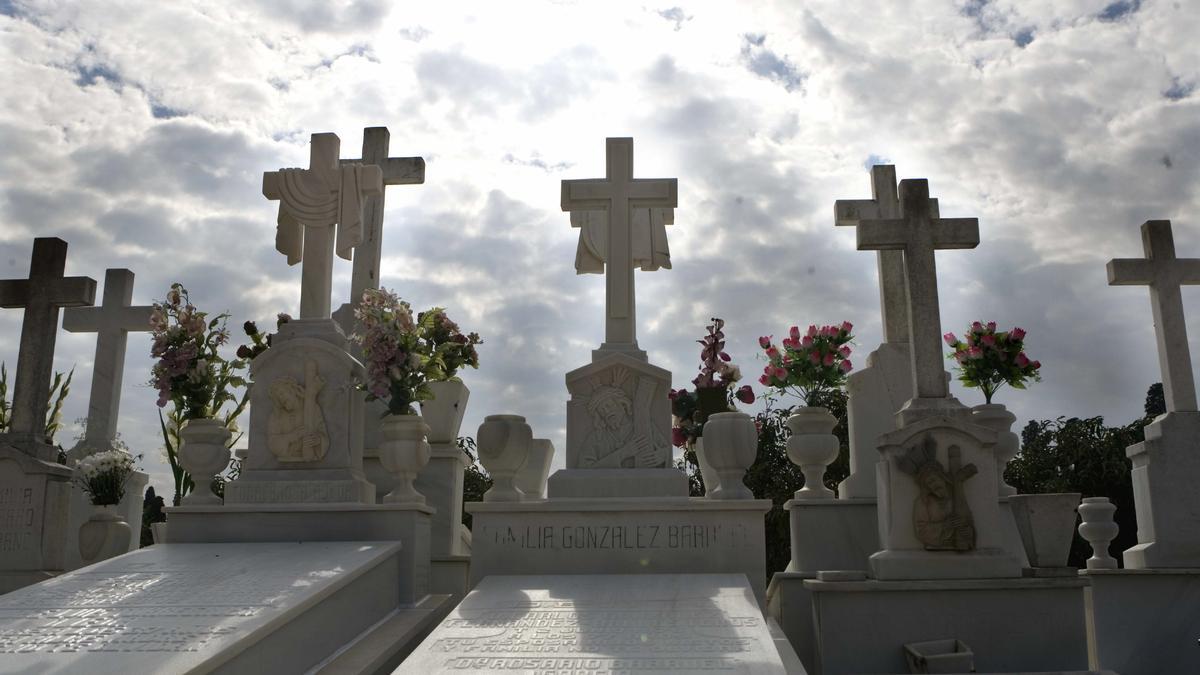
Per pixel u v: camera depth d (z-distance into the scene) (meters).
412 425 9.16
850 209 12.20
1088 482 21.77
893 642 7.78
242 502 9.45
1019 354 9.93
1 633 6.14
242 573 7.49
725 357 10.28
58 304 11.77
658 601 7.16
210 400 9.98
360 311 9.77
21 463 11.04
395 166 12.83
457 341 11.57
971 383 10.13
